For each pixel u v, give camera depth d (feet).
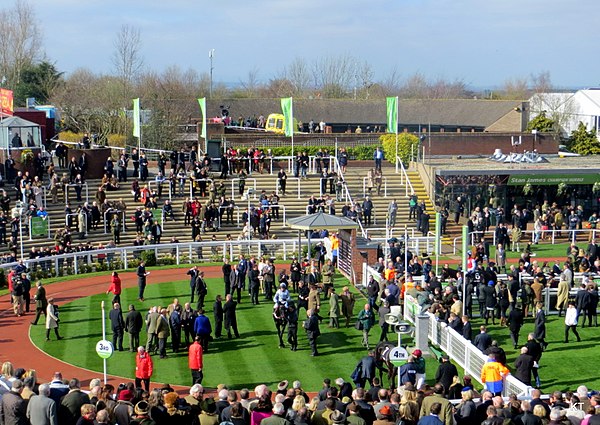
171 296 133.69
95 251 151.23
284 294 109.09
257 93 499.10
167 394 59.98
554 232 178.29
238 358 103.45
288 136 222.48
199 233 170.19
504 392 85.10
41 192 169.68
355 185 201.05
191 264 160.25
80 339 110.93
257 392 63.67
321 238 161.38
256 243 162.81
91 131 307.17
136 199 181.06
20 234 148.66
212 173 198.18
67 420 60.59
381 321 105.91
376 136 239.30
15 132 184.24
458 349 100.32
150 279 146.51
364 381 86.53
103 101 324.60
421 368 82.94
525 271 131.44
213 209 175.11
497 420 60.75
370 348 107.04
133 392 65.87
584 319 115.96
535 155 216.74
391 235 174.09
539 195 198.80
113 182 184.85
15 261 146.10
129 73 360.69
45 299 116.67
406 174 201.16
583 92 354.13
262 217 171.42
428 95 563.48
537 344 91.30
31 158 180.24
